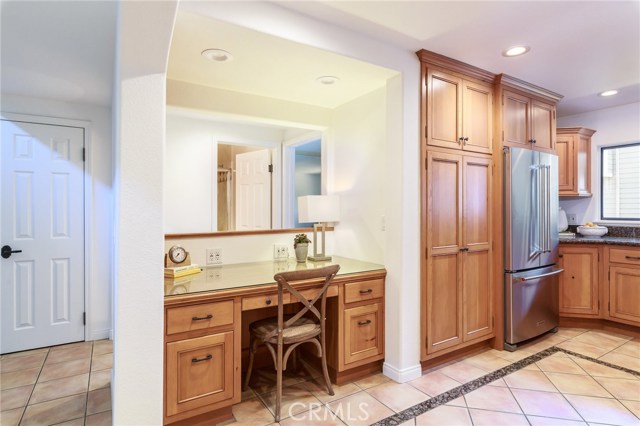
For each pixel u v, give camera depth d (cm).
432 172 257
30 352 296
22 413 210
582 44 238
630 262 330
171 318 179
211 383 190
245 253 275
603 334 340
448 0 186
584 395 225
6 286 291
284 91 277
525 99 317
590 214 407
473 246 283
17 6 172
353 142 297
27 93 289
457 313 272
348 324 239
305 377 254
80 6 174
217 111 267
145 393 157
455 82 270
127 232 151
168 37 142
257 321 235
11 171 291
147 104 152
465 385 239
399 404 216
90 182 320
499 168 296
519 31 220
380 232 271
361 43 220
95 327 323
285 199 324
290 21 193
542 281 320
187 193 276
